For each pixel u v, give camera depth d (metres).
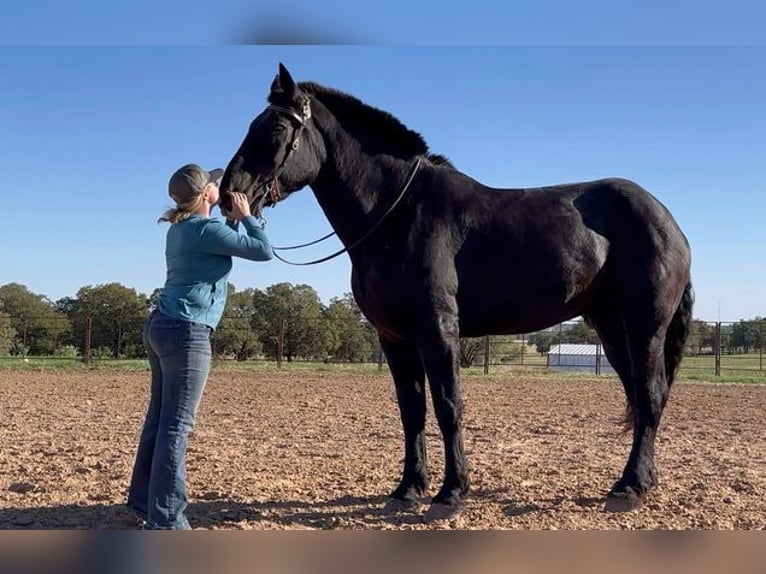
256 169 5.16
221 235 4.58
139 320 33.56
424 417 5.76
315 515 5.38
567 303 5.63
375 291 5.32
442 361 5.14
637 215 5.71
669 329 6.03
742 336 29.89
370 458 7.65
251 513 5.38
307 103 5.36
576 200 5.75
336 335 33.88
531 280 5.46
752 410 12.80
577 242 5.56
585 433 9.74
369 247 5.38
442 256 5.27
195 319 4.61
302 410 12.24
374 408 12.63
